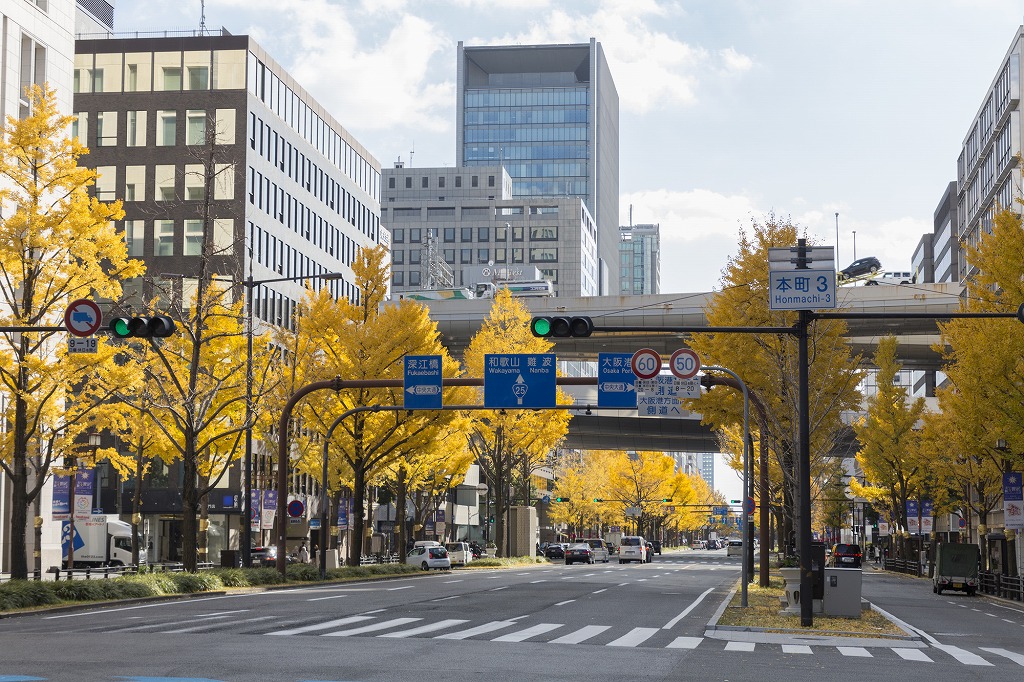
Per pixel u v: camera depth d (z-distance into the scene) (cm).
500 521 6862
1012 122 8444
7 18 4194
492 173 19675
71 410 3231
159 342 3903
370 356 4781
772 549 10950
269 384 4684
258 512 5638
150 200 7244
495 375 3544
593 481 11606
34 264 3080
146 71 7369
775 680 1525
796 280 2439
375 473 5231
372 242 10056
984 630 2764
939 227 13675
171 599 3198
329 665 1557
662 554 13100
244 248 7125
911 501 7394
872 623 2569
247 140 7269
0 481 4116
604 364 3469
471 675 1481
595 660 1736
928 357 7806
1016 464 4084
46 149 3122
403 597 3353
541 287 10744
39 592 2727
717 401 3981
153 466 6969
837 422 4075
